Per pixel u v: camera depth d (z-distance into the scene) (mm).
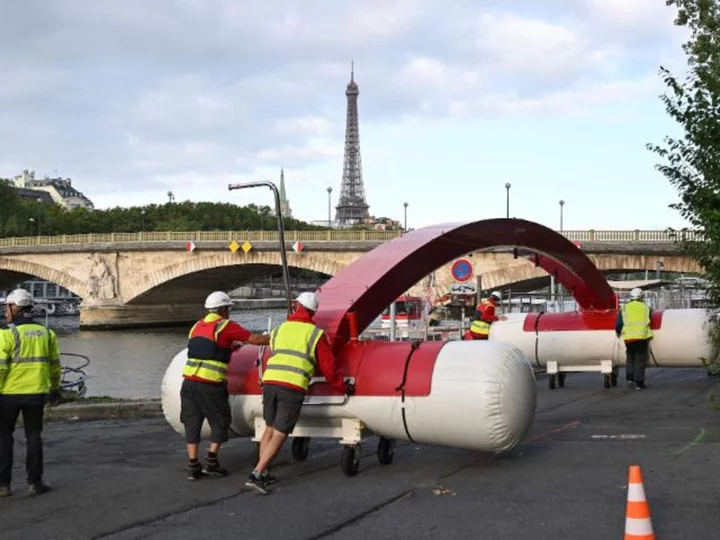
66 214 156000
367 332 27094
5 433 8336
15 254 88000
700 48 16859
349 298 9539
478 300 27094
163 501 7918
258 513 7352
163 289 82250
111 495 8242
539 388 17688
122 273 81750
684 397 15109
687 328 16562
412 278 10391
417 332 28031
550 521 6719
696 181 13180
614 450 9727
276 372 8266
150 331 80562
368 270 10047
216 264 75750
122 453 10969
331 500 7734
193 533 6766
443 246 11141
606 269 54906
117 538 6691
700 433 10781
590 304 17766
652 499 7270
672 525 6438
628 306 16516
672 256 52969
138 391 36344
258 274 87188
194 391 8859
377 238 69125
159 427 13547
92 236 83312
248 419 9398
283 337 8398
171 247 77188
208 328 8930
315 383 8922
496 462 9266
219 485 8578
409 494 7871
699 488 7609
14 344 8344
